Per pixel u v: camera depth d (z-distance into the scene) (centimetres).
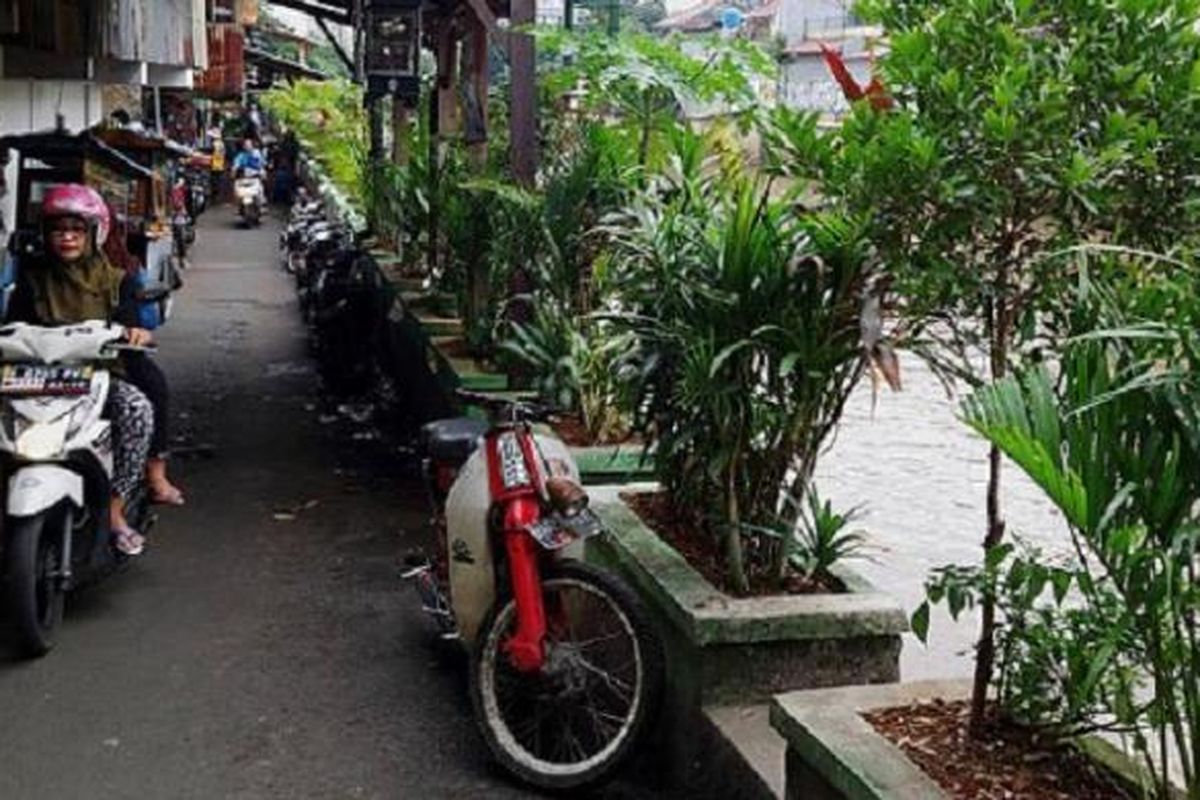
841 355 364
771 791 326
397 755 425
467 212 804
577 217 612
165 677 486
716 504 415
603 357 574
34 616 490
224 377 1141
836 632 373
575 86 692
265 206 3053
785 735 310
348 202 1933
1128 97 268
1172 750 295
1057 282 277
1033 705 288
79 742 431
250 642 522
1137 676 276
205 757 422
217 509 716
